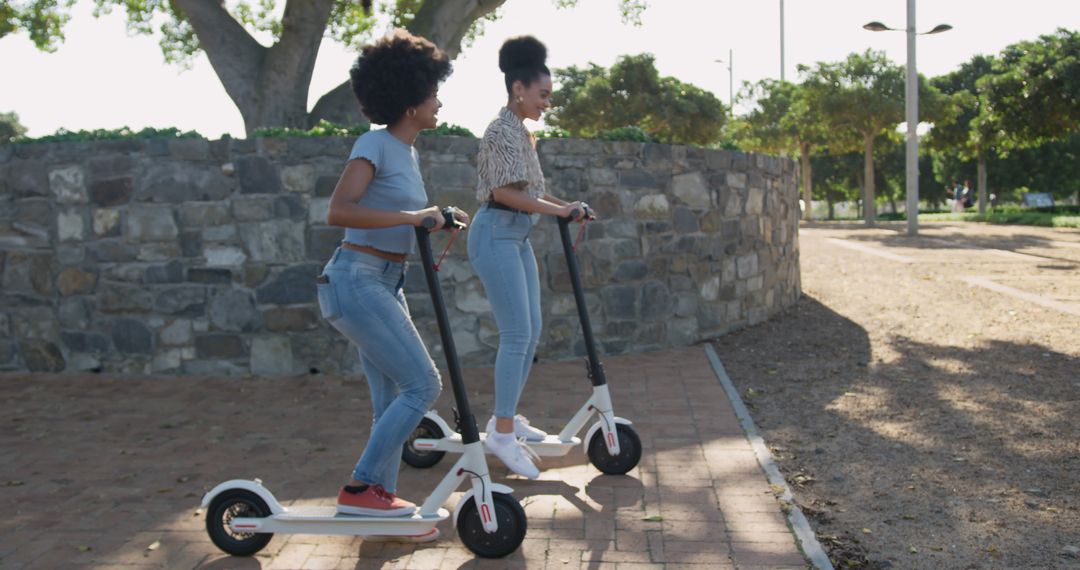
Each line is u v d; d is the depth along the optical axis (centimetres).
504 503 338
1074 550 349
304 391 633
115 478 446
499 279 398
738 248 826
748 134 3625
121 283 690
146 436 524
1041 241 1736
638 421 536
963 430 515
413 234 345
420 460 457
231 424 549
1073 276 1160
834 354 733
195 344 686
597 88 3247
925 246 1658
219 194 675
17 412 584
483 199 403
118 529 377
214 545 358
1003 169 4459
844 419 545
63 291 698
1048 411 549
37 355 705
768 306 897
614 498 405
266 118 932
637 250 737
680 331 771
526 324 404
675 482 426
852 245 1731
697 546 350
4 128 2358
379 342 333
